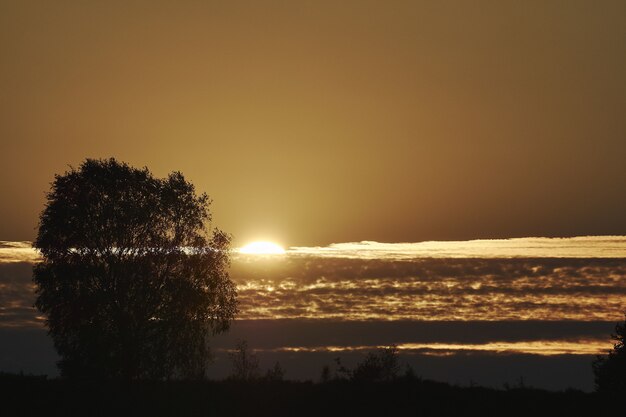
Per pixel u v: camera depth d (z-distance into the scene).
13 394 46.47
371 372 50.81
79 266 59.06
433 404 44.66
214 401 45.28
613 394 47.00
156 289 60.12
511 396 46.38
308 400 45.41
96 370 58.00
